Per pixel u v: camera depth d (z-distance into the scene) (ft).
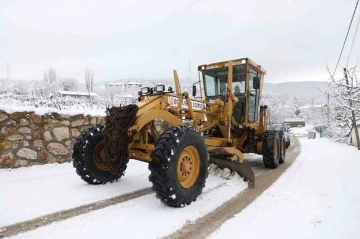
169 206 10.59
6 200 10.71
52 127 18.06
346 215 9.60
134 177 15.01
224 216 9.84
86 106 31.76
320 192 12.63
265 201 11.59
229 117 16.89
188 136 10.86
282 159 22.98
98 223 8.91
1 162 15.70
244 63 19.74
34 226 8.62
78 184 13.20
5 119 15.88
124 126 10.87
